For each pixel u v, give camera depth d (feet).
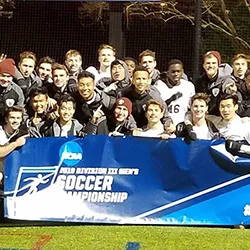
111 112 25.79
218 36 51.44
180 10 49.83
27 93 27.37
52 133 24.86
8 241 22.57
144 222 24.40
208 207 24.30
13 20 51.44
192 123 25.00
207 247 21.95
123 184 24.43
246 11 52.85
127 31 49.57
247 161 24.08
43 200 24.38
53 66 27.94
